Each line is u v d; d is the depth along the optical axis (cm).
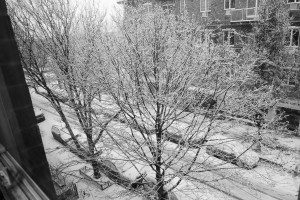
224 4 1427
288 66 1224
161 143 769
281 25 1194
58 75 973
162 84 743
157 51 710
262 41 1225
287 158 1171
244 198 972
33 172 237
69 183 1020
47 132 1669
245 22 1388
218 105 809
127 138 831
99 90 898
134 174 1095
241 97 941
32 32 932
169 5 1509
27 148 235
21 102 227
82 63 894
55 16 960
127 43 740
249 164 1133
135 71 720
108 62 803
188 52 761
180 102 789
